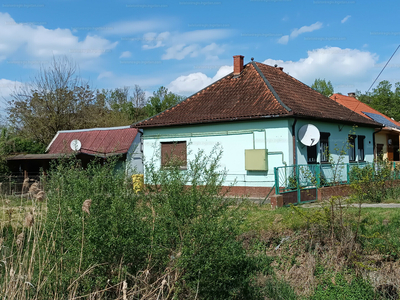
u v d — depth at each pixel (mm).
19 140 23609
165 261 5512
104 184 5520
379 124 22609
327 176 15727
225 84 19500
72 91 33406
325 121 17547
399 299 7219
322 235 8719
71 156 6535
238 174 16375
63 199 5410
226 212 5867
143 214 5723
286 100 16656
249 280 7559
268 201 13742
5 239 5785
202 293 5754
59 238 5223
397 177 15812
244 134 16281
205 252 5480
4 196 7691
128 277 5324
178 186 5691
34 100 32094
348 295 7449
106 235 5051
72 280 4941
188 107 18953
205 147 17266
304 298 7523
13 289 4586
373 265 7875
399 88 57125
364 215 9602
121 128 24500
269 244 9250
